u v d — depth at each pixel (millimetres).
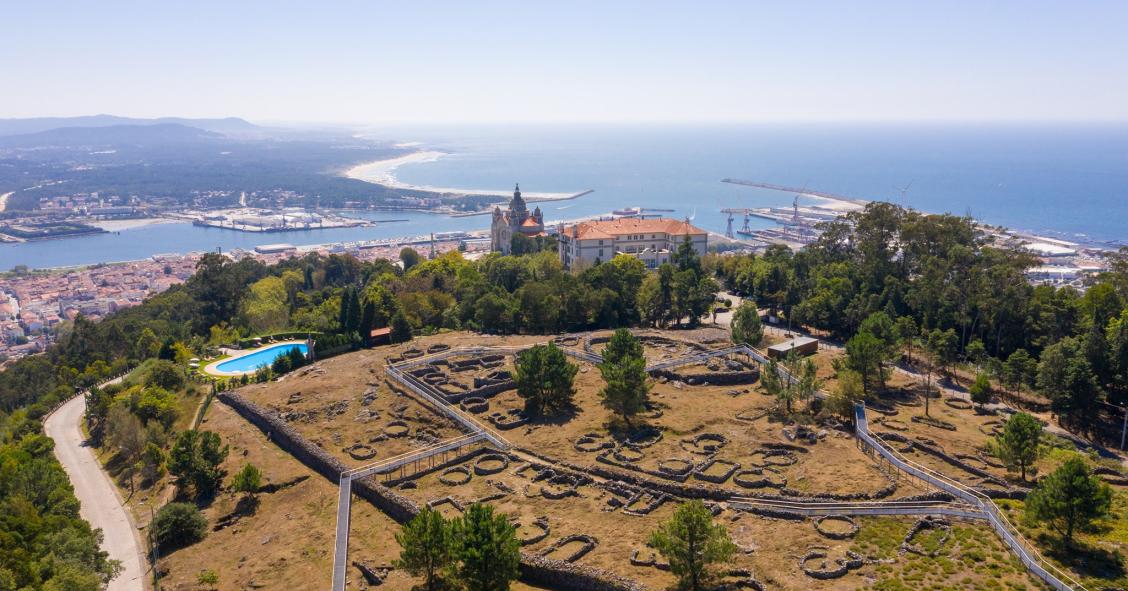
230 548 98250
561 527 92188
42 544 89812
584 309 192125
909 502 93938
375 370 154875
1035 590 73938
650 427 121250
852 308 181250
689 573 76750
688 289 193625
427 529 80688
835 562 80750
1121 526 87250
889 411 127125
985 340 168750
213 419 141875
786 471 103875
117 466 132625
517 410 131625
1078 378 127938
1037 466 104562
